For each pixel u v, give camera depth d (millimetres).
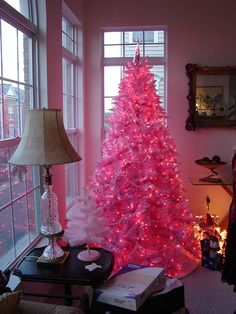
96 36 3785
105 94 3961
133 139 2797
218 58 3688
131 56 3895
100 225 1674
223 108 3707
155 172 2709
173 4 3676
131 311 1355
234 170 2604
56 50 2592
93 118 3875
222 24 3652
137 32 3875
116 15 3740
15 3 2115
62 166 2779
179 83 3746
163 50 3861
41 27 2357
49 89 2428
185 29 3688
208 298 2510
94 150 3904
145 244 2730
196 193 3826
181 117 3781
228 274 2500
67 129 3439
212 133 3779
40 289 2170
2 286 1374
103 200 2779
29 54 2336
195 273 2900
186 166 3826
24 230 2215
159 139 2844
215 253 3000
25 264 1597
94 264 1568
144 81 2881
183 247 3018
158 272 1582
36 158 1415
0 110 1903
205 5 3648
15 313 1174
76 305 1939
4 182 1936
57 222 1618
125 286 1453
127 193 2744
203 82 3699
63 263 1583
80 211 1688
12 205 2031
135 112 2836
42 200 1589
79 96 3730
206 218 3461
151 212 2760
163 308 1457
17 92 2139
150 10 3701
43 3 2340
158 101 2980
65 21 3363
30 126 1476
